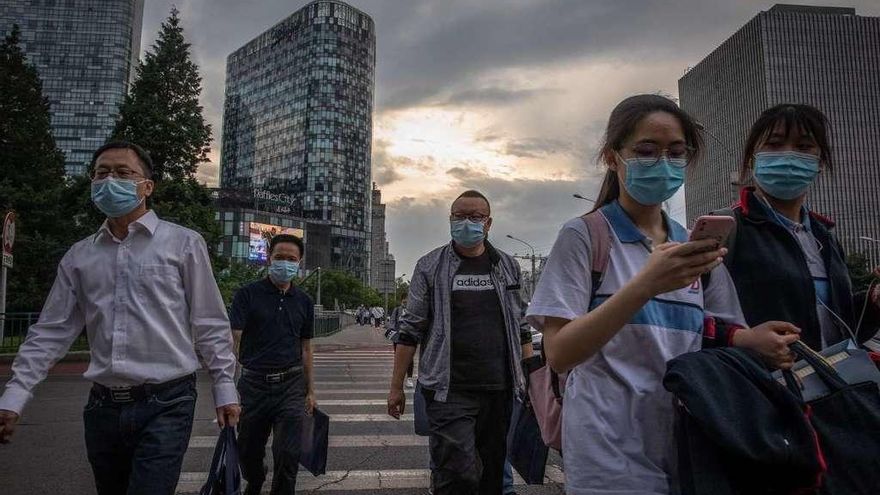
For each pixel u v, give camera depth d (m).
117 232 2.82
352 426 7.57
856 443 1.68
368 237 163.00
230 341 2.84
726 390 1.57
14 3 119.38
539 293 1.82
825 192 63.41
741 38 68.94
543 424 2.13
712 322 1.89
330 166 157.25
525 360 2.96
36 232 24.48
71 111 117.50
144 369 2.57
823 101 65.94
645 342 1.75
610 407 1.73
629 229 1.87
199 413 8.34
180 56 24.73
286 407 4.29
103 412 2.58
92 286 2.67
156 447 2.49
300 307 4.55
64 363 15.34
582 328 1.54
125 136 23.70
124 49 121.00
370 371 14.41
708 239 1.39
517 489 5.02
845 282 2.33
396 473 5.46
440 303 3.69
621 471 1.65
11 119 27.91
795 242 2.20
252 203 116.62
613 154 1.96
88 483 5.04
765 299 2.12
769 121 2.46
